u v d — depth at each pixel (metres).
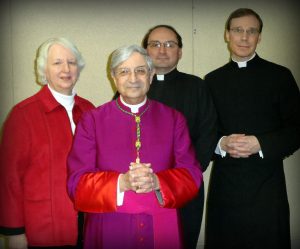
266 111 2.62
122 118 1.94
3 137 2.05
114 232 1.84
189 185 1.87
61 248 2.07
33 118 2.06
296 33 3.59
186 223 2.49
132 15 3.35
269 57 3.60
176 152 1.96
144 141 1.91
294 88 2.66
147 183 1.72
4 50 3.22
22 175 2.05
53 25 3.26
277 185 2.61
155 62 2.51
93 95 3.38
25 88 3.28
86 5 3.28
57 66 2.10
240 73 2.69
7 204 2.00
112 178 1.78
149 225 1.85
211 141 2.49
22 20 3.22
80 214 2.17
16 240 2.02
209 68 3.53
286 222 2.64
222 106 2.70
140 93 1.86
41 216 2.02
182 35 3.45
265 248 2.60
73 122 2.20
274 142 2.48
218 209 2.71
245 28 2.57
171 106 2.53
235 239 2.65
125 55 1.82
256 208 2.59
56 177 2.05
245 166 2.61
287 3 3.55
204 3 3.45
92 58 3.34
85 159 1.88
